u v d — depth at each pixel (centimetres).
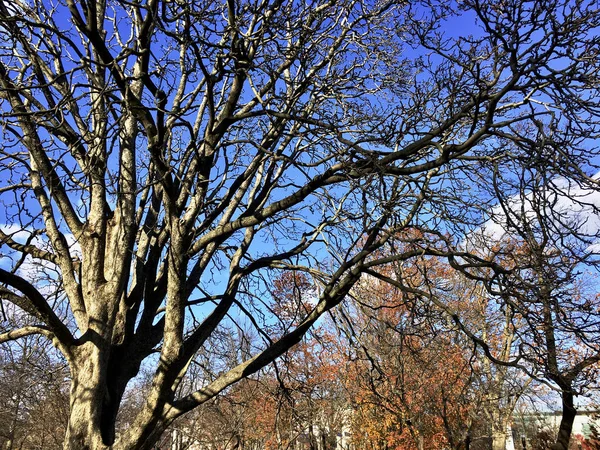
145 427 696
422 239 715
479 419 1725
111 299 773
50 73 866
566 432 965
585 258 654
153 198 956
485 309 1507
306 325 794
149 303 880
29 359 1133
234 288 880
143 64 727
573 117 647
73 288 798
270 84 876
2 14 679
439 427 1691
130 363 823
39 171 829
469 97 724
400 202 741
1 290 762
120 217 818
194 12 716
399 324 1160
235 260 941
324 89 883
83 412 698
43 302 648
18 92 812
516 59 619
